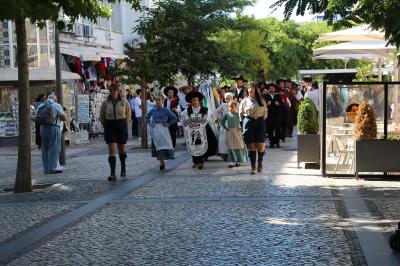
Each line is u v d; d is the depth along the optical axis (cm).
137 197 1219
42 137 1686
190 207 1084
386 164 1330
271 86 2184
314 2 972
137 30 2611
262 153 1512
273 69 5844
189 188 1302
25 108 1359
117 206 1127
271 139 2186
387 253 746
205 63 2775
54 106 1691
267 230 889
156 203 1139
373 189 1219
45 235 916
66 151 2391
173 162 1817
